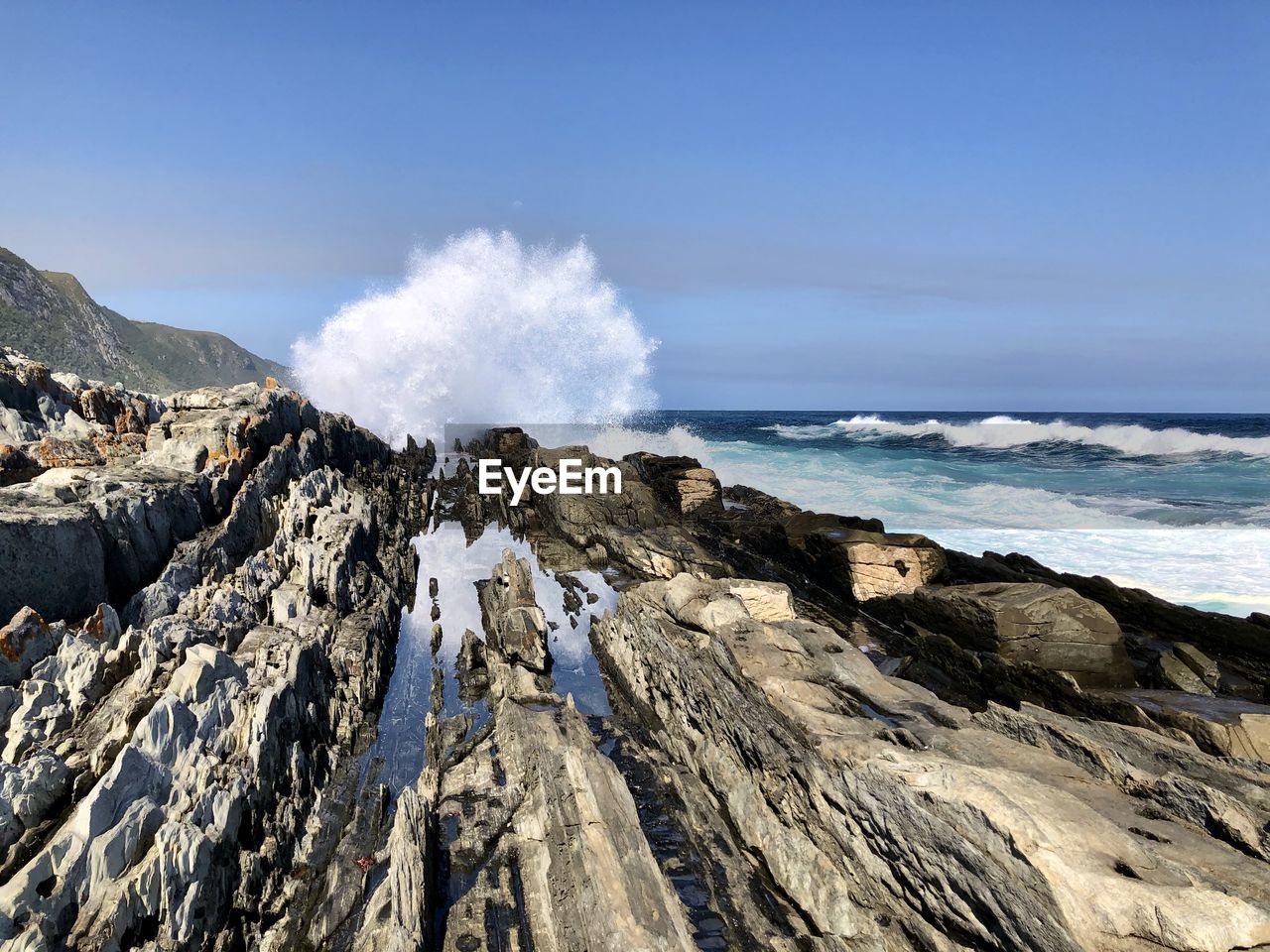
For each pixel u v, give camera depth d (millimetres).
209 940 9961
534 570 31156
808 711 13328
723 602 18078
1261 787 11016
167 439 20781
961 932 9711
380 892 11742
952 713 13531
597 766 14273
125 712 10922
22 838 8797
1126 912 7984
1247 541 34031
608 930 10547
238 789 11289
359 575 21750
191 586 15883
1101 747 11977
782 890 12617
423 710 18859
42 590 12383
